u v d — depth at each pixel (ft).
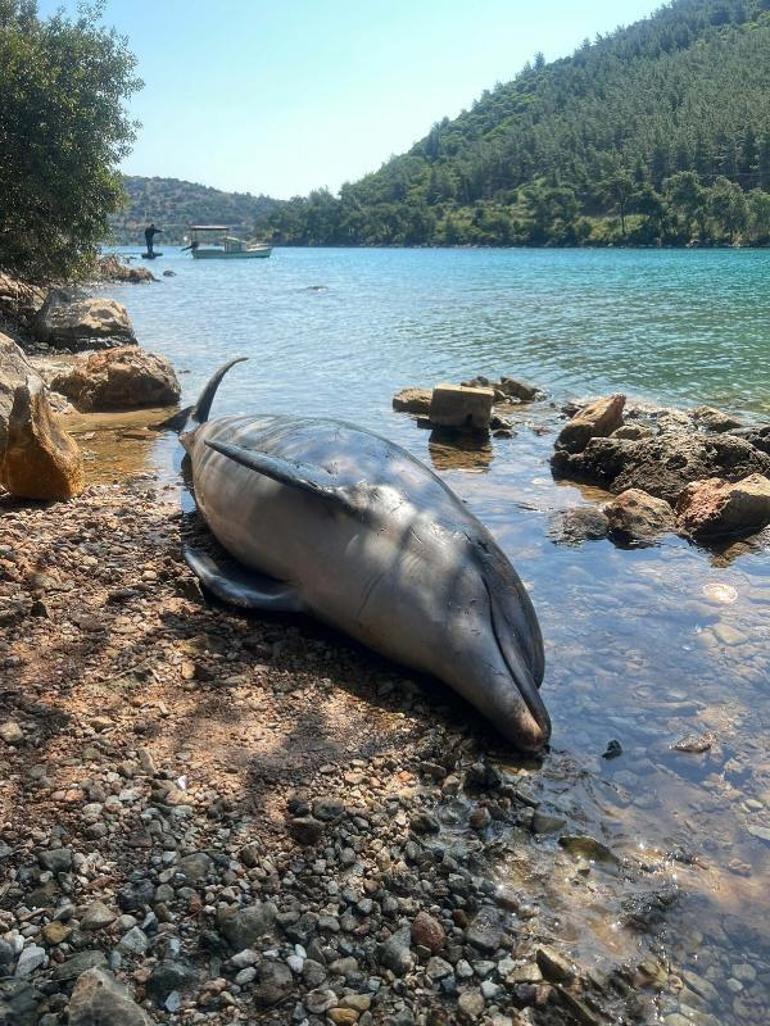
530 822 7.25
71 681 8.61
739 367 29.94
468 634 8.92
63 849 6.40
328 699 8.83
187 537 12.69
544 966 5.82
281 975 5.62
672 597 11.32
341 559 9.87
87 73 37.83
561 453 17.61
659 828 7.21
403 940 5.98
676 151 244.63
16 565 10.89
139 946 5.71
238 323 45.14
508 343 36.45
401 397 22.82
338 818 7.07
